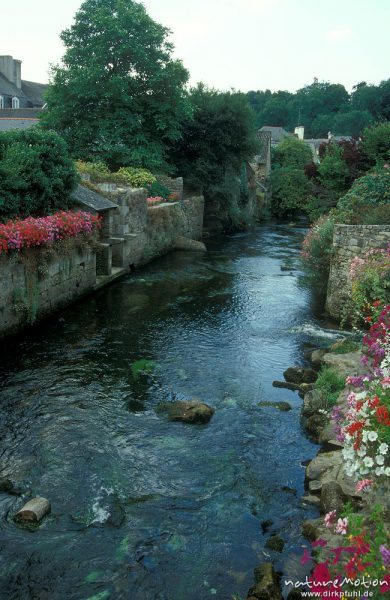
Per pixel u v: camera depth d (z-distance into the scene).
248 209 37.81
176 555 5.40
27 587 4.92
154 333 12.37
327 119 97.12
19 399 8.65
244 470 6.96
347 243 13.16
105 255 16.94
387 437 4.36
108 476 6.68
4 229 10.82
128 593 4.89
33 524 5.75
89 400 8.77
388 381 4.93
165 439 7.67
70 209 15.27
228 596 4.88
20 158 13.09
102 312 13.82
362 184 18.05
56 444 7.33
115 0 25.88
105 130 25.62
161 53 26.30
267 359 10.97
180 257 22.55
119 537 5.62
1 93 51.31
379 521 3.98
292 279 18.52
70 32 25.83
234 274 19.25
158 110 26.61
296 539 5.59
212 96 31.00
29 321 11.89
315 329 12.83
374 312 10.13
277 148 54.03
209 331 12.66
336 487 6.05
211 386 9.59
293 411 8.66
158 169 28.27
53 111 26.03
